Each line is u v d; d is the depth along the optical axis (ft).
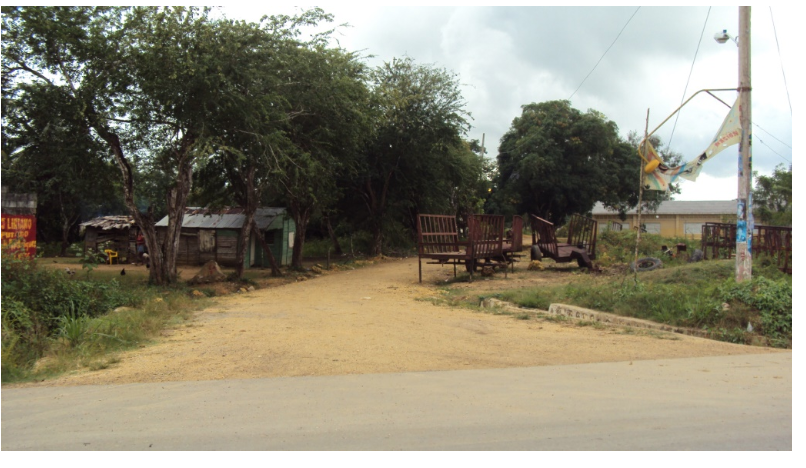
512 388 19.94
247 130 58.13
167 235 60.59
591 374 22.16
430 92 103.19
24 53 52.44
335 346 28.71
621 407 17.48
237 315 42.14
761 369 22.93
